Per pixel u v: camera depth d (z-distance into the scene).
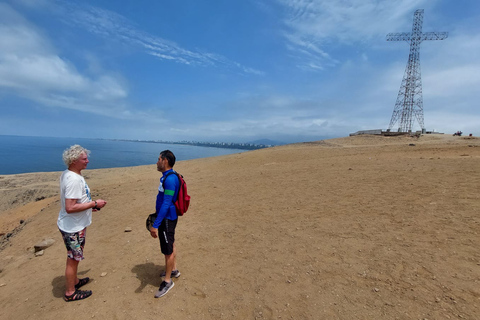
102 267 4.50
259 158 23.23
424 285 2.96
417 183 7.63
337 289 3.15
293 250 4.32
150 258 4.70
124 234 6.11
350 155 20.36
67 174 3.44
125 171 23.09
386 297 2.88
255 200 8.09
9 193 15.91
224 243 5.04
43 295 3.79
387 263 3.52
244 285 3.52
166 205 3.42
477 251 3.44
